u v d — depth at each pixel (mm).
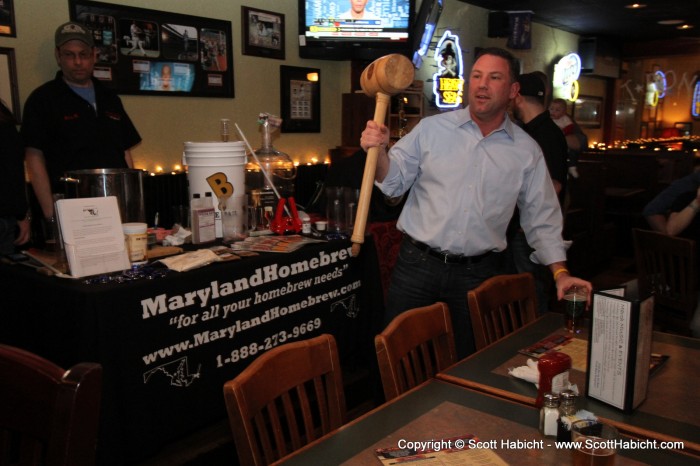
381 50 4535
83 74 2898
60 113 2863
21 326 2076
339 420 1402
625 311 1259
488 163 2086
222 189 2496
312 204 3416
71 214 1914
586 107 10188
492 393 1381
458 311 2248
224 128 2965
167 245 2379
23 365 960
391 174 2092
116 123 3090
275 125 3129
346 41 4516
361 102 4965
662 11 7418
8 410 968
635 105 12312
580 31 9164
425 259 2191
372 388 2836
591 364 1338
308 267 2551
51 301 1904
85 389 914
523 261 2906
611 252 6035
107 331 1831
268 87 4520
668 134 13758
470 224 2109
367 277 2891
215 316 2189
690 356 1607
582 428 1049
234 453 2428
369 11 4461
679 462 1082
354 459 1082
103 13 3459
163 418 2057
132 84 3645
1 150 2479
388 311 2301
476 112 2004
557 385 1271
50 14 3260
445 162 2113
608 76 10328
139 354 1943
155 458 2352
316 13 4469
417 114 5492
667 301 2816
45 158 2900
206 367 2188
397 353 1461
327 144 5086
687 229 2807
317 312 2643
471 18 6730
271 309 2416
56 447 894
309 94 4836
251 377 1191
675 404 1317
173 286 2018
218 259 2205
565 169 2844
